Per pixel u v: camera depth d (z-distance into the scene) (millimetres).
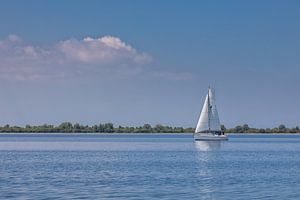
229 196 75750
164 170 114188
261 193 78688
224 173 108062
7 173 106562
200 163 134750
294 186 86688
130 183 89500
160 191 79875
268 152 191625
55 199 71750
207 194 77438
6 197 73312
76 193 77250
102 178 97188
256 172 110500
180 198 73625
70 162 137625
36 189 81500
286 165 129250
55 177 98875
